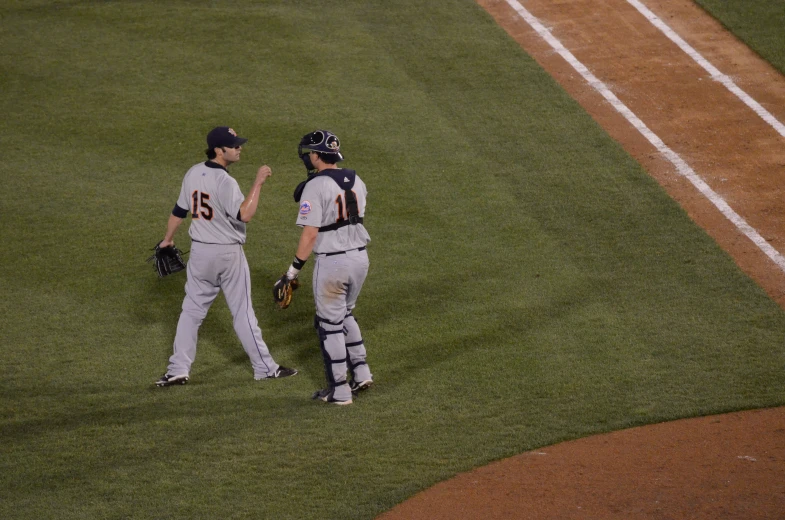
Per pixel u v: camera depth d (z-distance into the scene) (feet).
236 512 69.77
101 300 107.04
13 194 128.47
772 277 111.14
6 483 73.61
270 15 180.04
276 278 111.96
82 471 75.41
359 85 157.38
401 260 115.24
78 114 149.38
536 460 76.95
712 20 176.86
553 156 138.41
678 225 122.01
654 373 91.97
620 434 81.20
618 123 147.02
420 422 83.71
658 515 67.51
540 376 91.71
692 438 79.82
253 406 87.10
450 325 101.86
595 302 105.81
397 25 176.86
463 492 72.33
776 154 138.10
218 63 164.14
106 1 186.09
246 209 85.15
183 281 111.34
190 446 79.30
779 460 75.05
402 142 141.59
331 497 71.77
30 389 89.66
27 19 179.11
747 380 90.22
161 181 132.57
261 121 146.61
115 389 90.12
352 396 88.43
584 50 168.45
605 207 126.11
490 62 164.66
